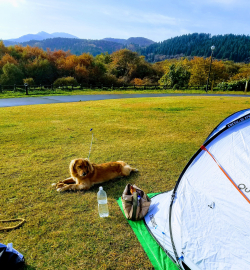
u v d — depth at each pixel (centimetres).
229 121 321
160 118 1206
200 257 249
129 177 510
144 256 289
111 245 306
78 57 4728
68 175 516
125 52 6319
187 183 319
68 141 776
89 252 293
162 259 282
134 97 2419
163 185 477
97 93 2825
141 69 6412
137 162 599
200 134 890
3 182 474
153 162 601
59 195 428
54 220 354
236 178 271
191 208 291
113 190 451
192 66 5397
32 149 689
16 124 1015
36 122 1067
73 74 4484
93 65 4800
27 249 295
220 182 283
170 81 3847
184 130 950
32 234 323
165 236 307
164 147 725
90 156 638
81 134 869
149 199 378
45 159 609
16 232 324
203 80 4759
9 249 258
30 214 368
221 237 249
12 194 426
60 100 2019
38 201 406
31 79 3619
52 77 4331
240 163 278
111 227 341
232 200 262
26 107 1537
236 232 242
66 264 274
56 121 1099
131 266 273
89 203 404
